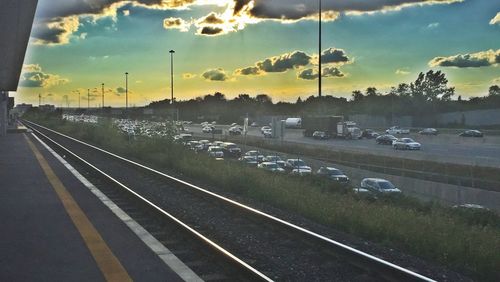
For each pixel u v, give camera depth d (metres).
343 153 42.72
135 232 9.94
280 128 47.72
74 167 23.62
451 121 90.62
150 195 16.20
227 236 10.66
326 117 63.53
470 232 11.41
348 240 10.66
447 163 34.50
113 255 8.22
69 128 75.12
